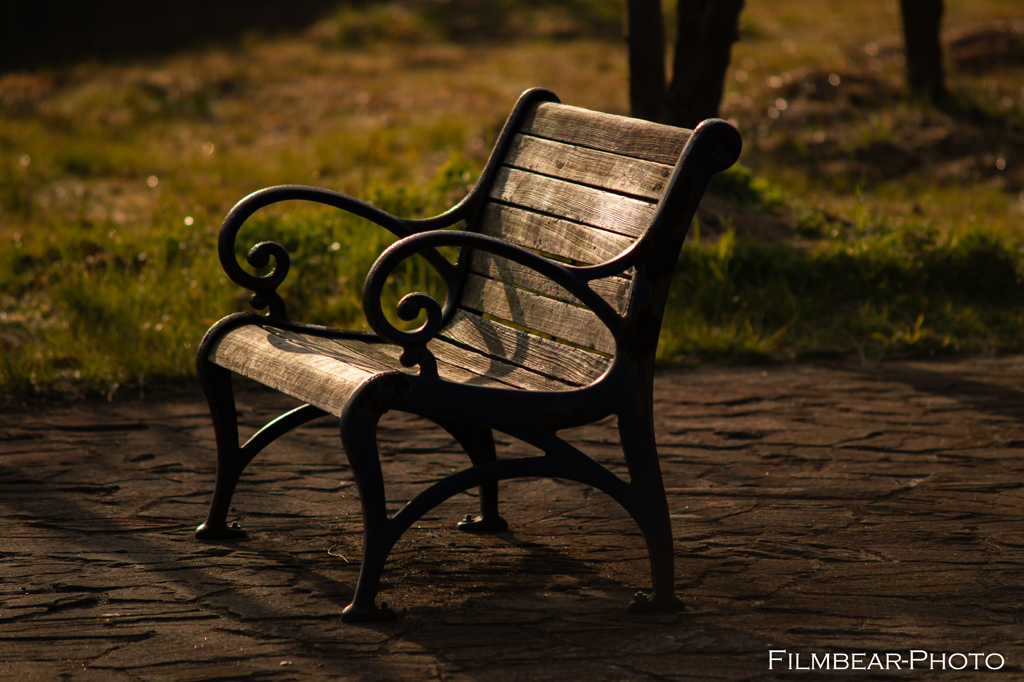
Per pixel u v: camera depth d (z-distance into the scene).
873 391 16.88
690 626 8.88
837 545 10.77
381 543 8.81
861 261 22.41
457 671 8.05
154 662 8.22
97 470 13.10
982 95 43.94
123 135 42.84
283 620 8.98
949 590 9.60
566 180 10.79
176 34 79.56
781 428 15.00
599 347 9.58
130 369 17.08
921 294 21.77
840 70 46.09
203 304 19.62
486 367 10.47
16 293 21.09
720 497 12.30
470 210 11.79
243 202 10.71
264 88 55.03
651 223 9.16
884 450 14.01
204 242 23.39
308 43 73.88
